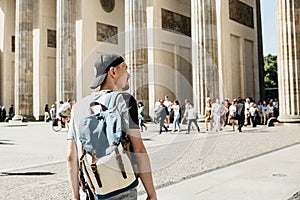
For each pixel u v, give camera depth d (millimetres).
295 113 34719
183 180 10930
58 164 15750
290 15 34906
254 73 49562
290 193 8883
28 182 11914
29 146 23594
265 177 10945
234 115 30703
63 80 53688
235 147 19297
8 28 72062
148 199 2879
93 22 55750
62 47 54438
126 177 2842
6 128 45062
